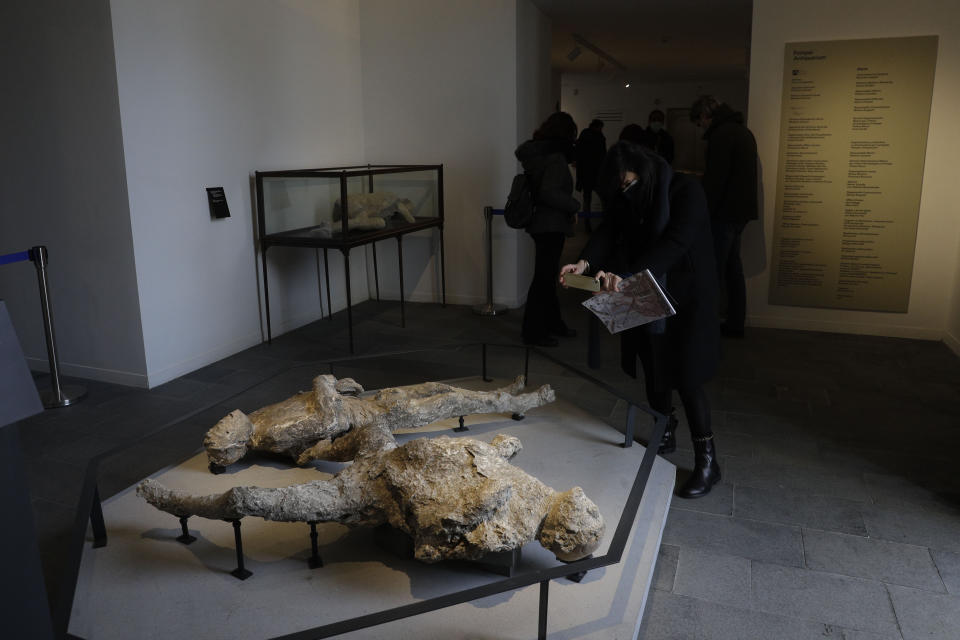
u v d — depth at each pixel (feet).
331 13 19.19
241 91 16.07
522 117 20.02
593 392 13.51
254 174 16.66
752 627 7.09
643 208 8.92
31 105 13.69
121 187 13.28
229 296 16.17
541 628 5.94
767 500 9.65
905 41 16.29
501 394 10.31
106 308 14.05
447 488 6.79
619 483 9.09
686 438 11.57
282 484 8.83
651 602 7.47
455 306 20.99
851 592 7.66
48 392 13.57
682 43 30.76
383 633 6.29
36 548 3.34
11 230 14.58
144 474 10.32
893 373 14.93
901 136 16.71
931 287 17.24
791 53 17.10
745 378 14.62
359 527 7.77
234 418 9.05
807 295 18.24
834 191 17.46
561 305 20.85
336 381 10.47
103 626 6.42
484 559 7.15
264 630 6.36
